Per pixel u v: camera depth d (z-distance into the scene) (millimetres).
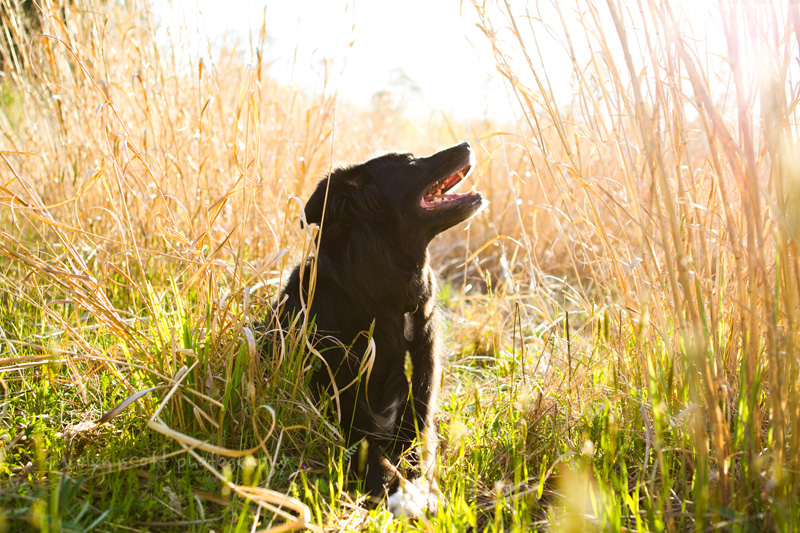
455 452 2498
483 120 6277
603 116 2639
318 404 2584
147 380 2455
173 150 4180
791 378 1785
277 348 2600
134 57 4500
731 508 1778
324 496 2188
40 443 2031
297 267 3059
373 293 2785
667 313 2459
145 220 4125
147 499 1950
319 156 4883
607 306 2809
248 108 2785
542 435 2480
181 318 2490
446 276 5969
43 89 4367
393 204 2883
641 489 2141
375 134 6922
